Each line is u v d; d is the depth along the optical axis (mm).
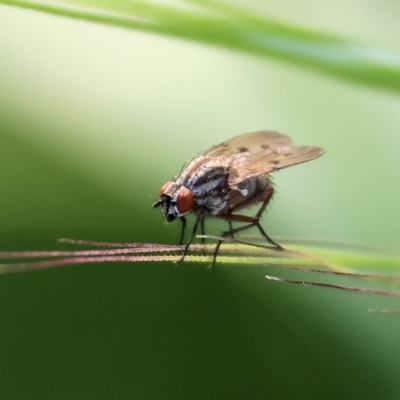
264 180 110
